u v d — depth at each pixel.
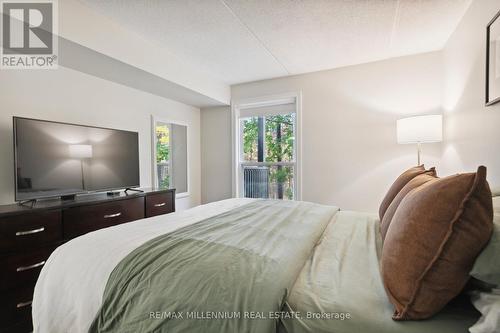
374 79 2.84
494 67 1.46
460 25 2.00
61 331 0.95
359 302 0.71
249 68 3.03
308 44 2.41
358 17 1.95
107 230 1.32
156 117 3.17
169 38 2.28
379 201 2.86
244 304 0.71
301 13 1.90
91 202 1.97
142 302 0.81
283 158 3.53
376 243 1.21
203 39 2.30
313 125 3.17
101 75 2.43
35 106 2.03
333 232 1.40
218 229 1.30
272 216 1.61
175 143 3.52
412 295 0.67
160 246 1.04
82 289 0.95
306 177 3.22
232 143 3.73
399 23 2.04
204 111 3.96
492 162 1.50
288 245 1.08
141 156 2.99
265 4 1.78
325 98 3.09
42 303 1.03
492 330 0.57
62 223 1.77
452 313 0.68
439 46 2.46
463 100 1.96
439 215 0.68
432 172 1.39
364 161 2.92
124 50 2.10
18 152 1.75
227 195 3.83
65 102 2.22
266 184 3.66
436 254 0.66
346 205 3.02
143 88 2.87
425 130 2.20
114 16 1.92
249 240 1.13
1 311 1.48
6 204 1.85
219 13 1.89
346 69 2.97
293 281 0.81
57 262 1.07
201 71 3.09
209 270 0.84
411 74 2.67
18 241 1.54
